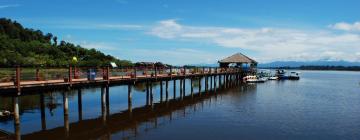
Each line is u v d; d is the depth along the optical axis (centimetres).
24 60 7281
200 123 2845
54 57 9025
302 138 2412
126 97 4441
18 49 8756
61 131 2394
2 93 1997
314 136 2475
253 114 3297
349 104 4150
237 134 2492
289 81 8938
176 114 3247
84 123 2678
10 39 9844
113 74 3444
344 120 3067
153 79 3581
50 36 13738
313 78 11575
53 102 3634
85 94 4616
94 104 3638
